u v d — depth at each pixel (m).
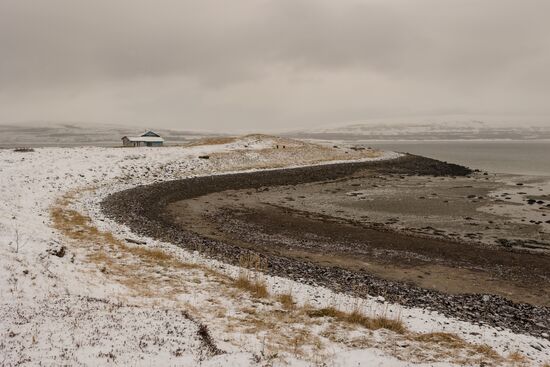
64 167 45.44
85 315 11.19
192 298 15.01
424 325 14.39
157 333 10.60
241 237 26.88
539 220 32.91
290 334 12.59
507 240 27.22
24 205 27.42
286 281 18.48
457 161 100.38
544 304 17.62
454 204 39.94
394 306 16.42
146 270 17.94
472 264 22.47
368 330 13.51
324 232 28.67
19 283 12.68
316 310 14.85
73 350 8.77
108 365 8.29
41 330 9.63
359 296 17.31
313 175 59.34
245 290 16.55
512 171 72.25
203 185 48.12
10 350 8.31
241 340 11.55
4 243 15.77
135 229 26.80
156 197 39.56
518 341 13.77
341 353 11.30
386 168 69.12
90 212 30.19
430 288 19.00
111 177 46.00
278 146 81.69
